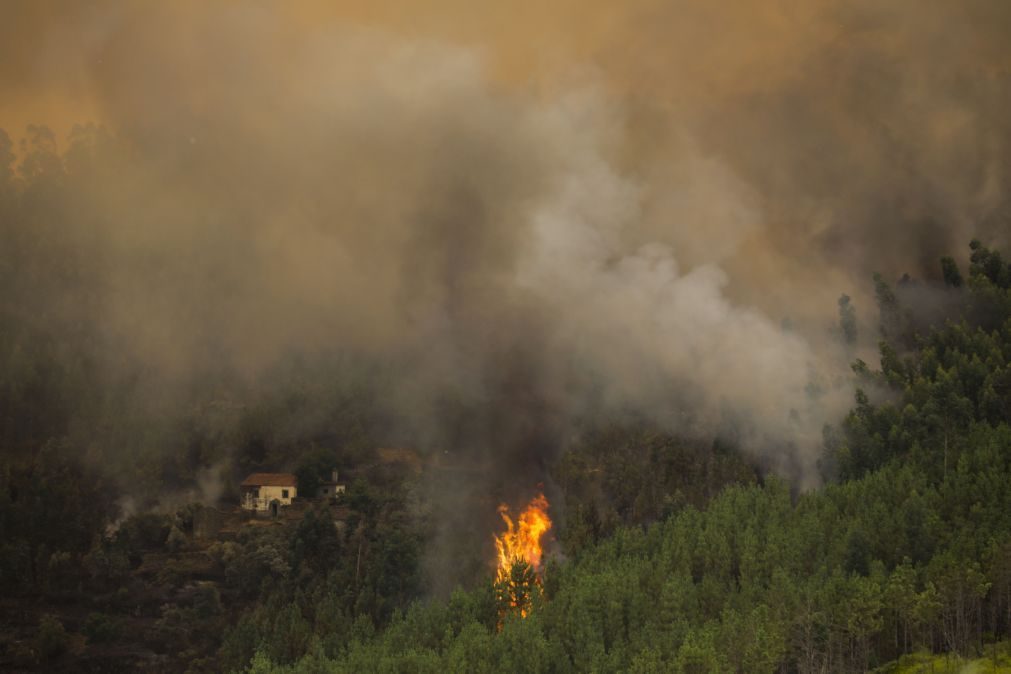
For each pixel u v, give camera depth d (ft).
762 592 547.49
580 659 529.45
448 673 521.65
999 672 496.64
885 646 547.49
